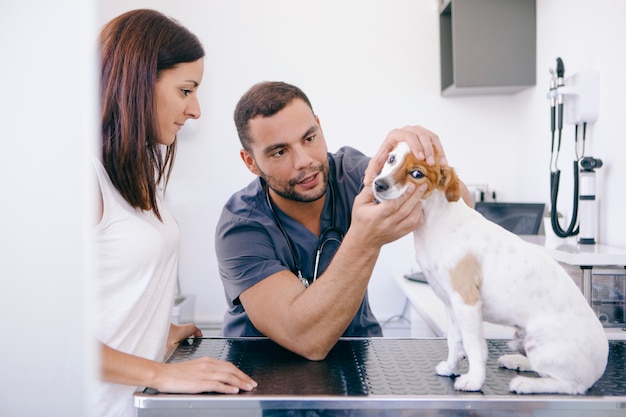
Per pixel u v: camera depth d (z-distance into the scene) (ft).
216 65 8.36
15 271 0.96
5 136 0.94
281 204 4.03
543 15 6.93
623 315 4.09
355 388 2.51
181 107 3.13
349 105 8.38
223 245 3.83
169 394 2.46
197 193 8.42
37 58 0.94
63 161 0.96
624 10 4.66
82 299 0.98
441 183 2.63
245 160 4.12
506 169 8.35
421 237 2.73
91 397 0.99
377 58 8.33
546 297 2.49
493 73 7.30
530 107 7.50
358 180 4.26
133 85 2.80
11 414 0.98
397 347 3.33
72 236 0.97
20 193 0.95
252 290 3.50
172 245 3.22
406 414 2.33
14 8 0.93
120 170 2.82
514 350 2.93
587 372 2.42
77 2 0.94
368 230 2.78
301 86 8.39
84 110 0.96
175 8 8.34
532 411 2.31
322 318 2.99
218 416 2.39
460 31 7.27
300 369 2.88
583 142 5.36
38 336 0.97
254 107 3.59
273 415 2.39
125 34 2.83
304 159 3.63
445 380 2.63
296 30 8.34
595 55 5.31
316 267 4.04
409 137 2.72
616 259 4.02
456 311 2.53
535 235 6.53
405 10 8.27
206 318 8.46
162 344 3.22
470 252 2.54
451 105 8.32
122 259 2.79
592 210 4.85
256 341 3.56
